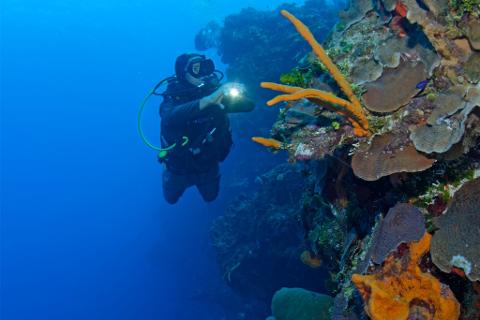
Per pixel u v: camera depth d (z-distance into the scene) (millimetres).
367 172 1887
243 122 13148
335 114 2164
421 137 1721
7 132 52656
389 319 1518
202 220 18625
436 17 1812
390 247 1698
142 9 59406
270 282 8984
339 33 2754
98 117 60750
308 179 3803
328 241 3197
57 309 32844
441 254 1595
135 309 24688
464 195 1673
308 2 13859
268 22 13211
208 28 15406
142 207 36688
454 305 1534
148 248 26453
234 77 12680
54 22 60219
